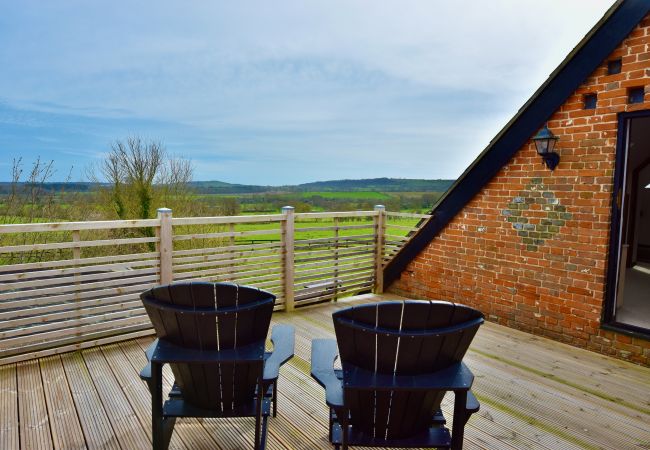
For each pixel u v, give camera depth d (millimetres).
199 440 2568
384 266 6199
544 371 3635
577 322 4176
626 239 7078
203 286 2002
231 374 2188
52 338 3775
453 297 5355
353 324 1787
